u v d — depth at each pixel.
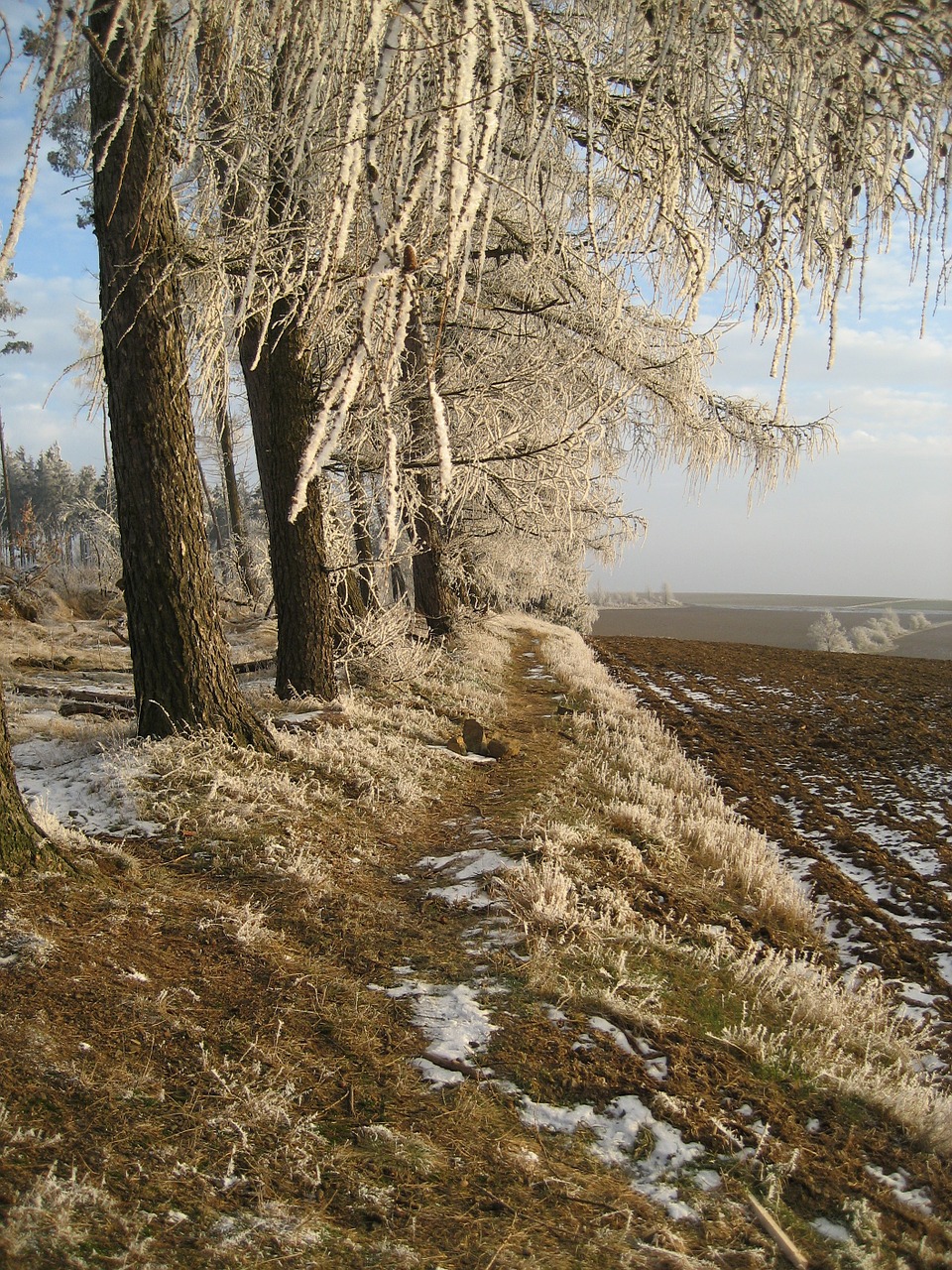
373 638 13.05
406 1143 3.38
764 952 5.84
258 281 7.45
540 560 22.41
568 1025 4.31
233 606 23.80
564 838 6.82
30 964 3.95
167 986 4.16
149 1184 2.91
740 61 3.36
